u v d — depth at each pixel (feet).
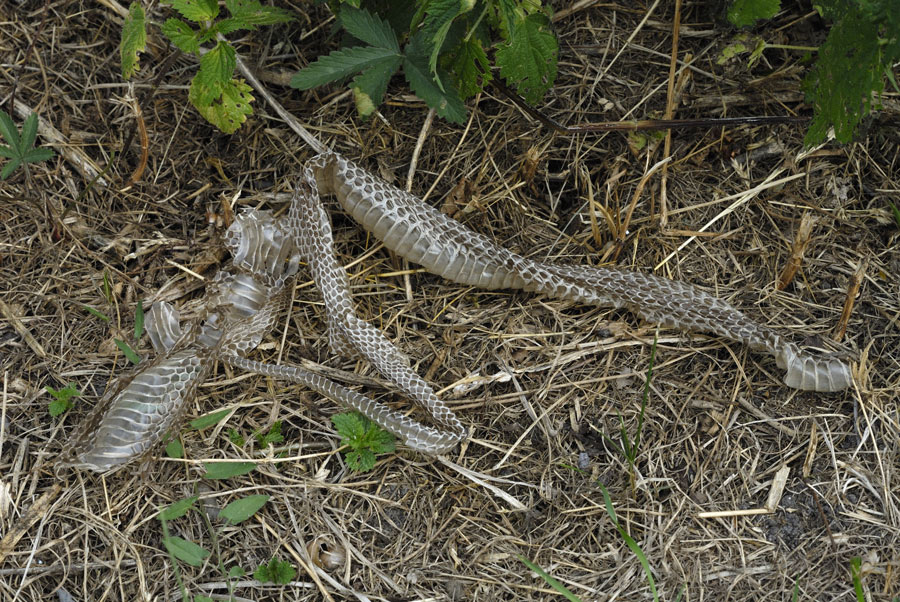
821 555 5.80
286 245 6.07
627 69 6.27
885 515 5.83
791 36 6.23
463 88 6.00
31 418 5.93
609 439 5.91
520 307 6.09
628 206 6.17
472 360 6.03
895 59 6.00
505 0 5.82
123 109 6.25
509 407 5.97
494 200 6.18
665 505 5.86
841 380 5.95
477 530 5.85
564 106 6.24
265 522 5.83
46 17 6.32
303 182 6.00
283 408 5.96
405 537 5.84
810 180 6.19
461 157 6.21
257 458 5.90
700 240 6.15
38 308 6.05
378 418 5.90
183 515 5.83
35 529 5.81
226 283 6.04
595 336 6.05
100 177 6.18
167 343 5.99
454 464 5.90
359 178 6.01
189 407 5.94
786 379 5.96
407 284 6.10
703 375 6.00
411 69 5.98
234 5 5.95
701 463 5.90
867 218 6.15
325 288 5.98
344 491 5.87
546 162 6.22
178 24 5.93
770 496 5.86
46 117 6.24
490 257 6.04
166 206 6.18
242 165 6.23
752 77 6.23
